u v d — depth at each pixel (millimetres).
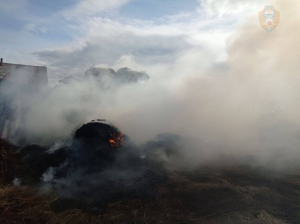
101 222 4953
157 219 5035
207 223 4859
